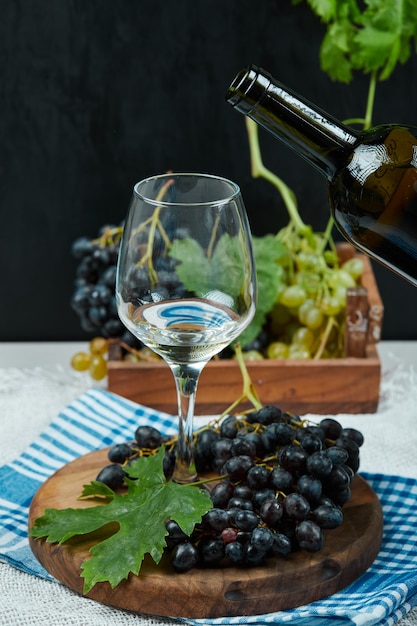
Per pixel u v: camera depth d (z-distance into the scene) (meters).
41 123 1.53
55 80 1.51
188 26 1.49
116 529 1.05
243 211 1.04
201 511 1.01
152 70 1.51
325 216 1.57
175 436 1.14
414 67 1.50
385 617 1.00
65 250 1.58
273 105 1.00
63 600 1.02
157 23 1.49
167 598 1.00
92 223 1.57
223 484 1.04
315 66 1.51
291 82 1.51
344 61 1.46
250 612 1.00
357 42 1.42
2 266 1.58
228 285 1.03
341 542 1.03
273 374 1.32
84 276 1.40
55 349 1.52
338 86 1.51
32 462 1.19
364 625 0.98
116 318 1.37
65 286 1.60
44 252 1.58
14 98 1.52
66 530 1.03
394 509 1.12
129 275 1.04
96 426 1.24
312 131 1.00
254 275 1.05
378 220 1.01
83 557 1.02
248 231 1.05
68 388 1.39
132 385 1.33
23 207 1.56
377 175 1.00
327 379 1.33
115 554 1.00
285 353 1.38
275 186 1.55
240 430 1.10
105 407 1.27
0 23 1.49
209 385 1.32
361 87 1.51
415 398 1.37
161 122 1.53
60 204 1.56
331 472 1.03
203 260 1.03
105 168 1.55
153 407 1.34
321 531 1.01
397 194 1.00
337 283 1.39
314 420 1.33
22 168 1.55
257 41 1.50
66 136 1.53
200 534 1.02
